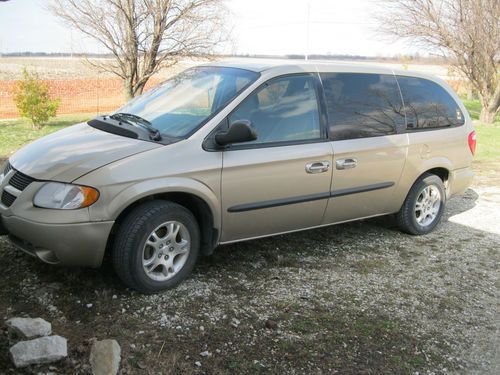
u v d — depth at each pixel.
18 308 3.58
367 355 3.41
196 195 3.94
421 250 5.33
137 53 13.50
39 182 3.60
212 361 3.20
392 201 5.36
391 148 5.11
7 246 4.50
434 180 5.70
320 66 4.86
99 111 18.95
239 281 4.29
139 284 3.80
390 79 5.36
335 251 5.12
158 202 3.84
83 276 4.05
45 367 2.95
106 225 3.59
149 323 3.54
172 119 4.29
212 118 4.11
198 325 3.57
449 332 3.79
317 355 3.36
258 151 4.22
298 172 4.45
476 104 28.41
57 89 23.20
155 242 3.85
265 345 3.42
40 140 4.33
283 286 4.27
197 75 4.91
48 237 3.50
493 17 18.41
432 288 4.48
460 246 5.52
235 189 4.13
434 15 19.77
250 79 4.42
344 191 4.83
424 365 3.37
